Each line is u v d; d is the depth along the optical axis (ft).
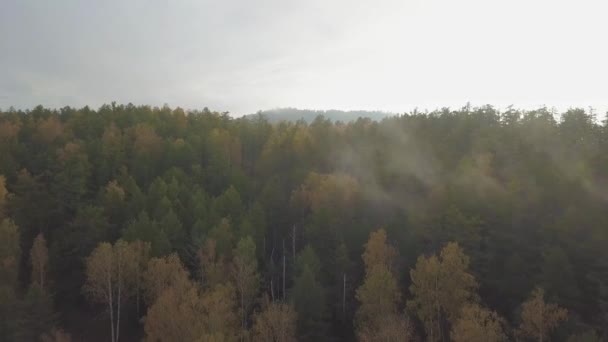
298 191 205.36
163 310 106.83
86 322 151.23
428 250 152.66
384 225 173.88
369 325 119.85
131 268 132.26
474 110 279.28
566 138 200.64
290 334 114.11
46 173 188.03
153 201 175.94
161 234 146.82
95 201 180.24
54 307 152.25
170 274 127.44
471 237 142.41
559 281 116.37
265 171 253.85
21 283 152.87
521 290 126.00
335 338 139.23
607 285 114.93
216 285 119.55
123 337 146.00
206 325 102.17
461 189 163.43
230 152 268.21
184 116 327.88
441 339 121.70
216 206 176.45
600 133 196.03
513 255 134.00
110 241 163.43
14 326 115.34
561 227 131.95
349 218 185.06
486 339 95.35
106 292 134.10
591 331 93.56
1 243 134.72
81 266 156.46
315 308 128.36
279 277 171.22
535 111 247.91
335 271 156.66
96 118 287.28
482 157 190.19
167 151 236.63
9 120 275.80
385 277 122.01
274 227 196.24
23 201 165.37
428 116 295.28
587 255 122.52
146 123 276.82
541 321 101.86
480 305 126.72
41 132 248.93
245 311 130.62
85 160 195.00
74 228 162.61
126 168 204.13
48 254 149.18
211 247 139.44
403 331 104.37
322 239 170.50
